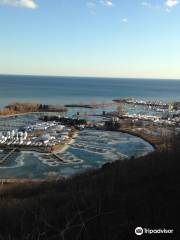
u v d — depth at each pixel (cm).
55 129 13462
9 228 2553
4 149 10031
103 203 2778
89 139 11925
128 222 2373
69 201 3153
